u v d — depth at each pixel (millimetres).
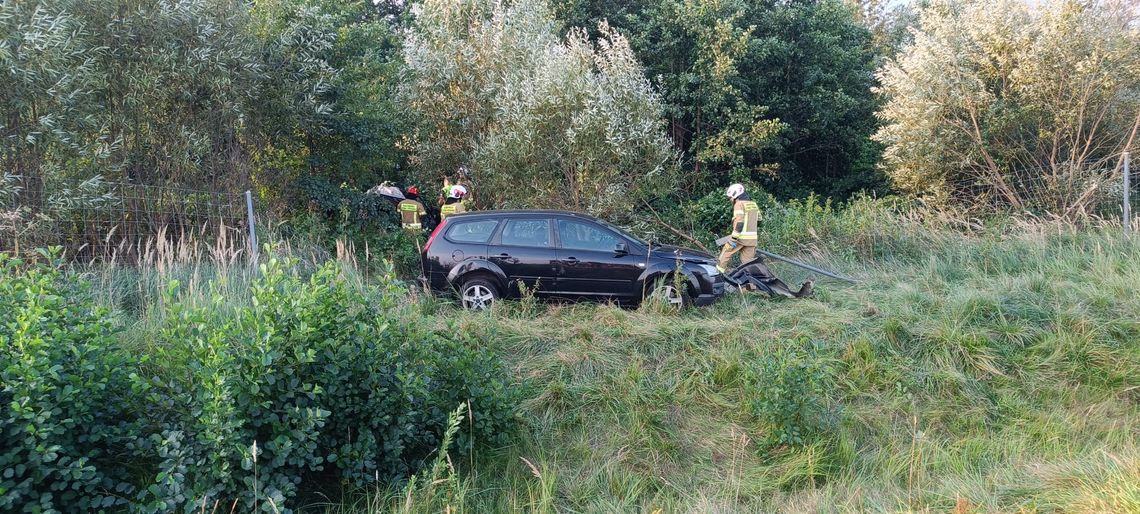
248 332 3637
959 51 13008
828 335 6520
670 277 7777
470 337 4754
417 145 12938
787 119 17719
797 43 17516
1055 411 5520
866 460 4836
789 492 4469
